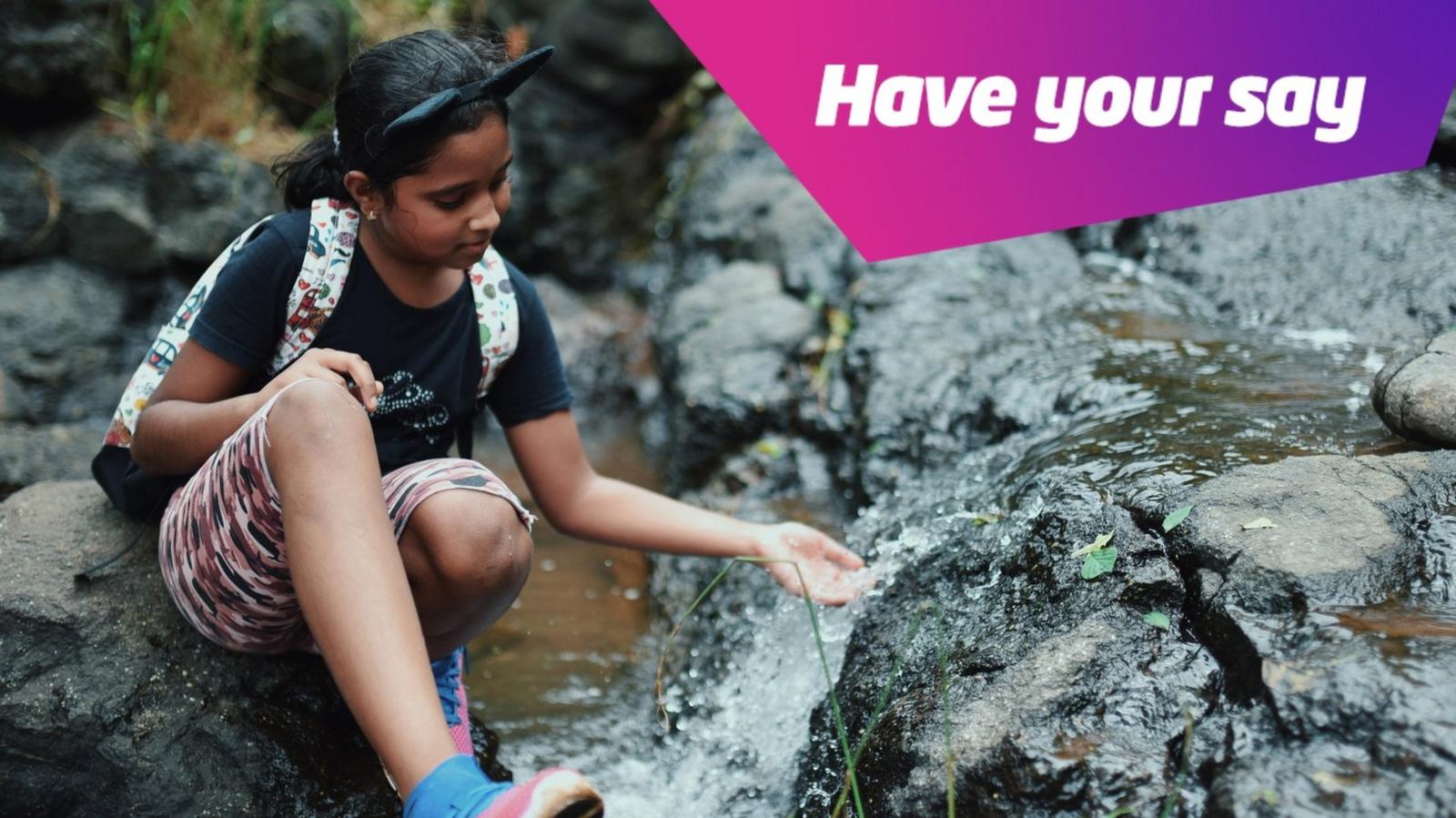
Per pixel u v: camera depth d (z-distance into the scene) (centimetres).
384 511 168
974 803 165
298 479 165
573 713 263
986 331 334
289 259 192
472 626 192
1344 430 218
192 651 207
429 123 172
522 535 188
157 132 410
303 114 452
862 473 311
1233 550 179
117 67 414
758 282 406
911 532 256
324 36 448
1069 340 306
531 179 514
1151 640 177
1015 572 209
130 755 197
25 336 382
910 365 326
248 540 181
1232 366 271
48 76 392
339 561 161
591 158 527
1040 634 189
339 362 175
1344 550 175
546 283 507
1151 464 212
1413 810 135
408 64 180
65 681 201
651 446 416
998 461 264
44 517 224
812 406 346
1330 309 306
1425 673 148
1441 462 192
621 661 285
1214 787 148
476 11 501
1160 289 338
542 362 219
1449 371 200
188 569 196
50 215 394
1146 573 186
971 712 175
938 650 204
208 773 197
